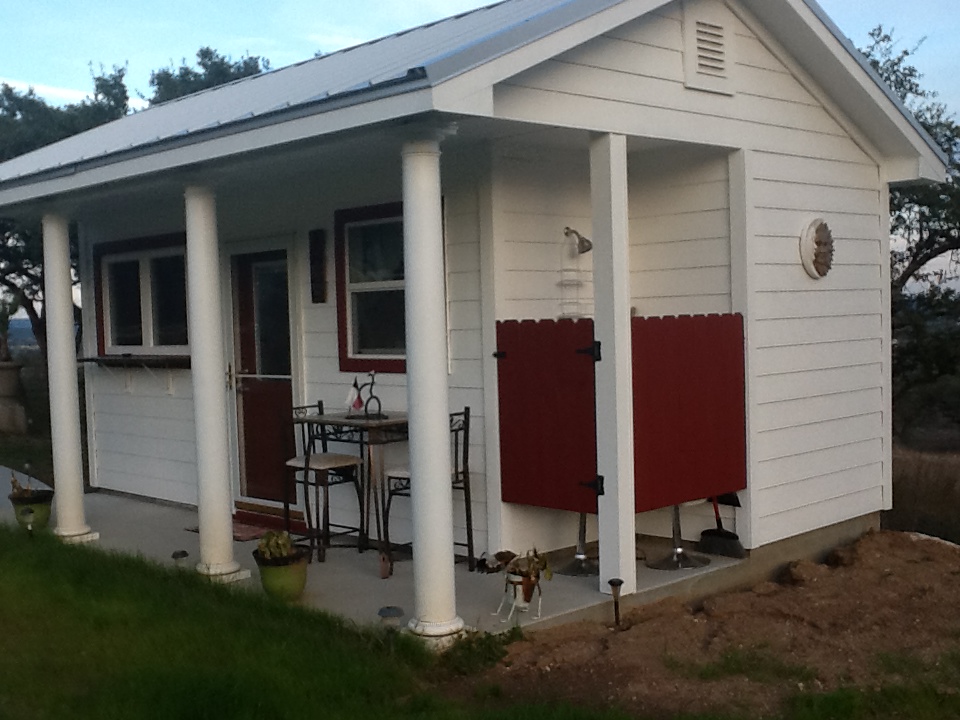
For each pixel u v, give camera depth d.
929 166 7.75
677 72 6.02
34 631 4.97
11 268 16.23
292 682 4.26
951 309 13.23
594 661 4.90
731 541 6.62
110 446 9.39
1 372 15.00
